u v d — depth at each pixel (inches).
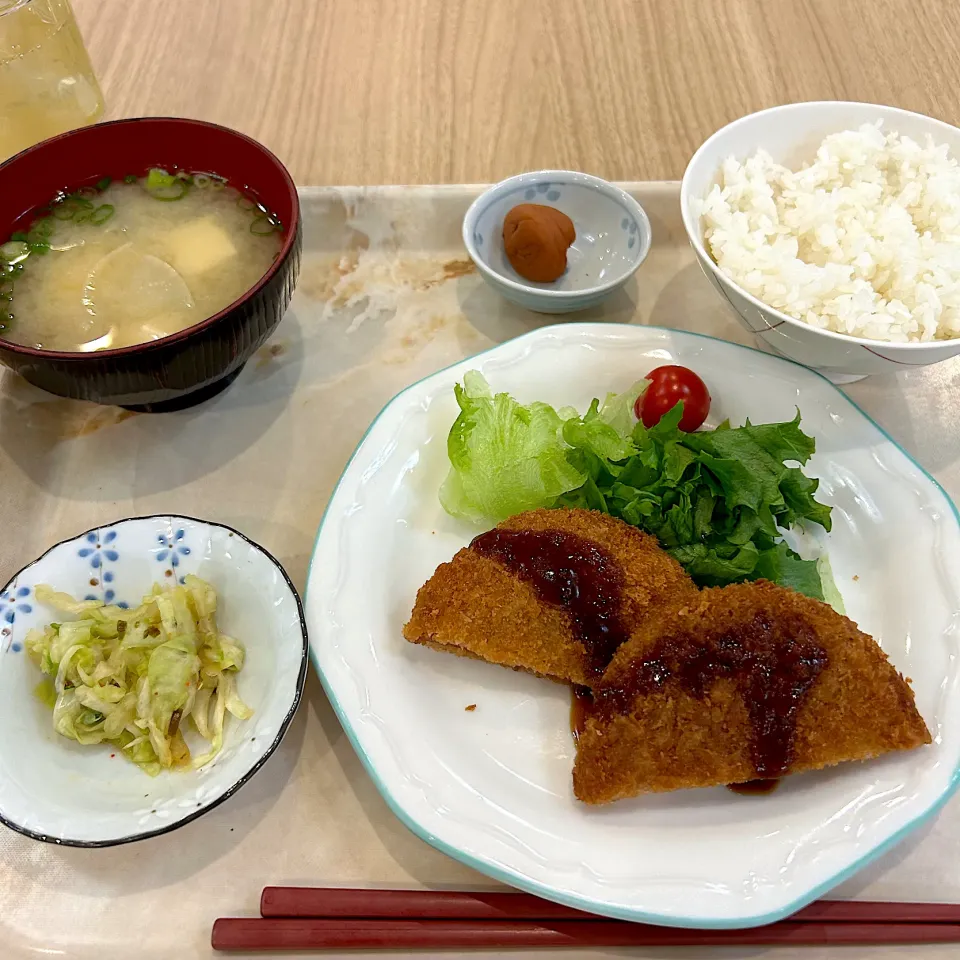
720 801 11.7
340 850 11.8
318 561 13.1
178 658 12.0
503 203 17.1
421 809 11.4
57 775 11.5
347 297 16.9
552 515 13.5
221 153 15.0
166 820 10.8
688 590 12.9
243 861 11.7
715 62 20.4
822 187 15.6
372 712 12.1
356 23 21.1
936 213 15.0
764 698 11.7
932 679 12.3
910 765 11.6
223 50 20.5
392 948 11.1
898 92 19.8
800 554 13.8
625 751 11.7
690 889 10.9
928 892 11.5
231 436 15.2
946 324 14.2
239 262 14.7
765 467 13.5
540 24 21.1
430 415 14.6
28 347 13.0
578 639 12.6
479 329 16.5
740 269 14.6
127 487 14.6
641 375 15.2
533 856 11.1
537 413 14.4
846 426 14.4
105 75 19.9
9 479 14.6
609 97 19.7
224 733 12.0
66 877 11.5
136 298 14.2
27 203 14.6
